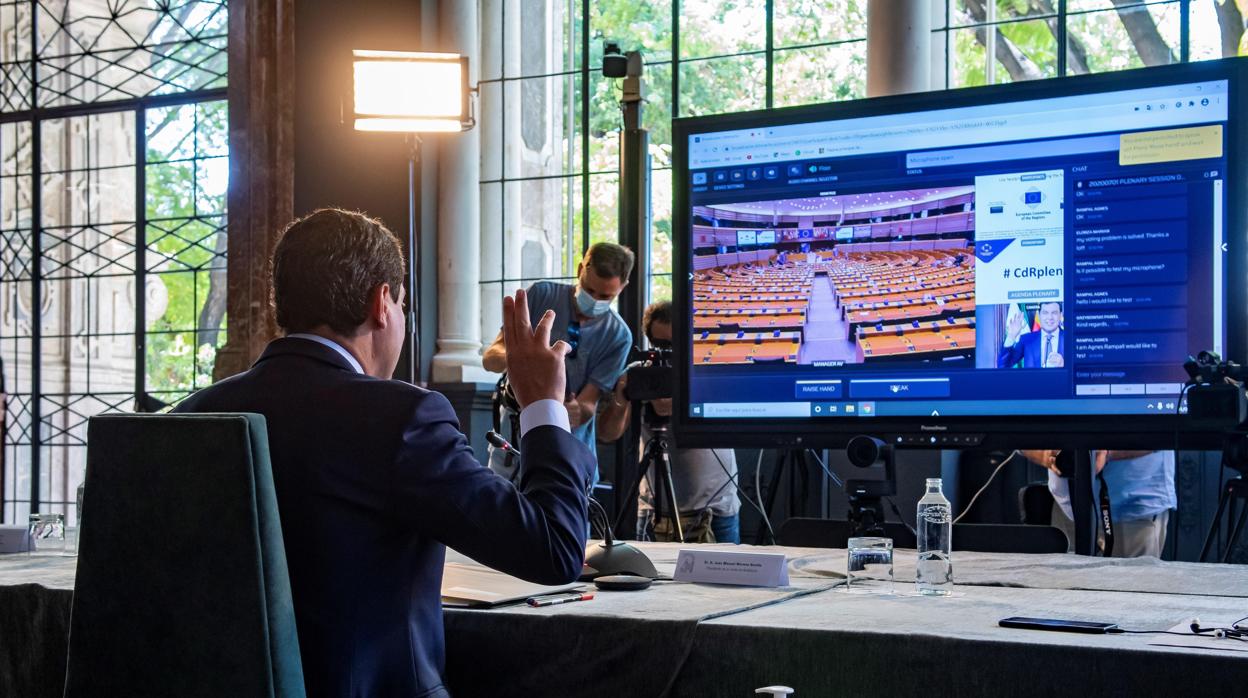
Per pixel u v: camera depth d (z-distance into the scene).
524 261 6.32
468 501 1.31
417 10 6.26
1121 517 3.88
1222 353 2.17
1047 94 2.28
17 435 8.00
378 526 1.30
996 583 1.82
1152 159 2.21
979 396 2.33
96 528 1.26
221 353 6.81
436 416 1.34
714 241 2.55
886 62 4.95
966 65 5.51
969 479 5.16
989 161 2.32
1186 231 2.20
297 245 1.42
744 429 2.51
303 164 6.54
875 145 2.41
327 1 6.49
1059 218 2.28
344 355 1.40
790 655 1.32
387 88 4.83
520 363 1.54
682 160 2.58
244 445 1.19
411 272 4.99
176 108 7.61
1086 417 2.25
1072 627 1.30
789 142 2.48
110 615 1.25
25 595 1.74
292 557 1.28
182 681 1.21
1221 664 1.11
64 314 7.92
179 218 7.56
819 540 2.52
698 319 2.56
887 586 1.82
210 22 7.59
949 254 2.35
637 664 1.40
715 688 1.35
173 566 1.21
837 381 2.44
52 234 7.96
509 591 1.64
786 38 5.89
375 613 1.29
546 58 6.30
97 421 1.27
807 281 2.47
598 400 4.36
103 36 7.88
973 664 1.23
